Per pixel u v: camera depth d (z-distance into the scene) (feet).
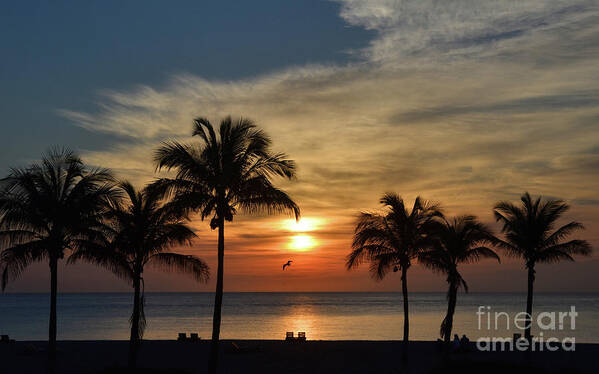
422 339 233.14
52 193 86.02
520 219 114.52
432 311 522.88
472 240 112.06
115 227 94.27
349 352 131.44
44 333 274.98
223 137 83.20
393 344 145.38
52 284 84.74
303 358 123.65
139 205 97.96
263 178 82.33
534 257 115.03
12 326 330.95
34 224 83.92
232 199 85.10
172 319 389.39
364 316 431.43
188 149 82.94
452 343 134.00
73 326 327.88
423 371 109.40
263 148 83.51
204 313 498.28
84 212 86.43
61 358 125.39
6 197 81.87
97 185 87.66
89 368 112.37
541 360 122.21
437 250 109.70
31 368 111.24
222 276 82.48
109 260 94.22
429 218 112.47
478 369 65.36
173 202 83.20
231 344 140.67
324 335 250.16
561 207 113.50
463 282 111.55
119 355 129.49
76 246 92.32
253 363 118.21
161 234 98.37
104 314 496.23
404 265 111.65
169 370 73.72
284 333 258.78
